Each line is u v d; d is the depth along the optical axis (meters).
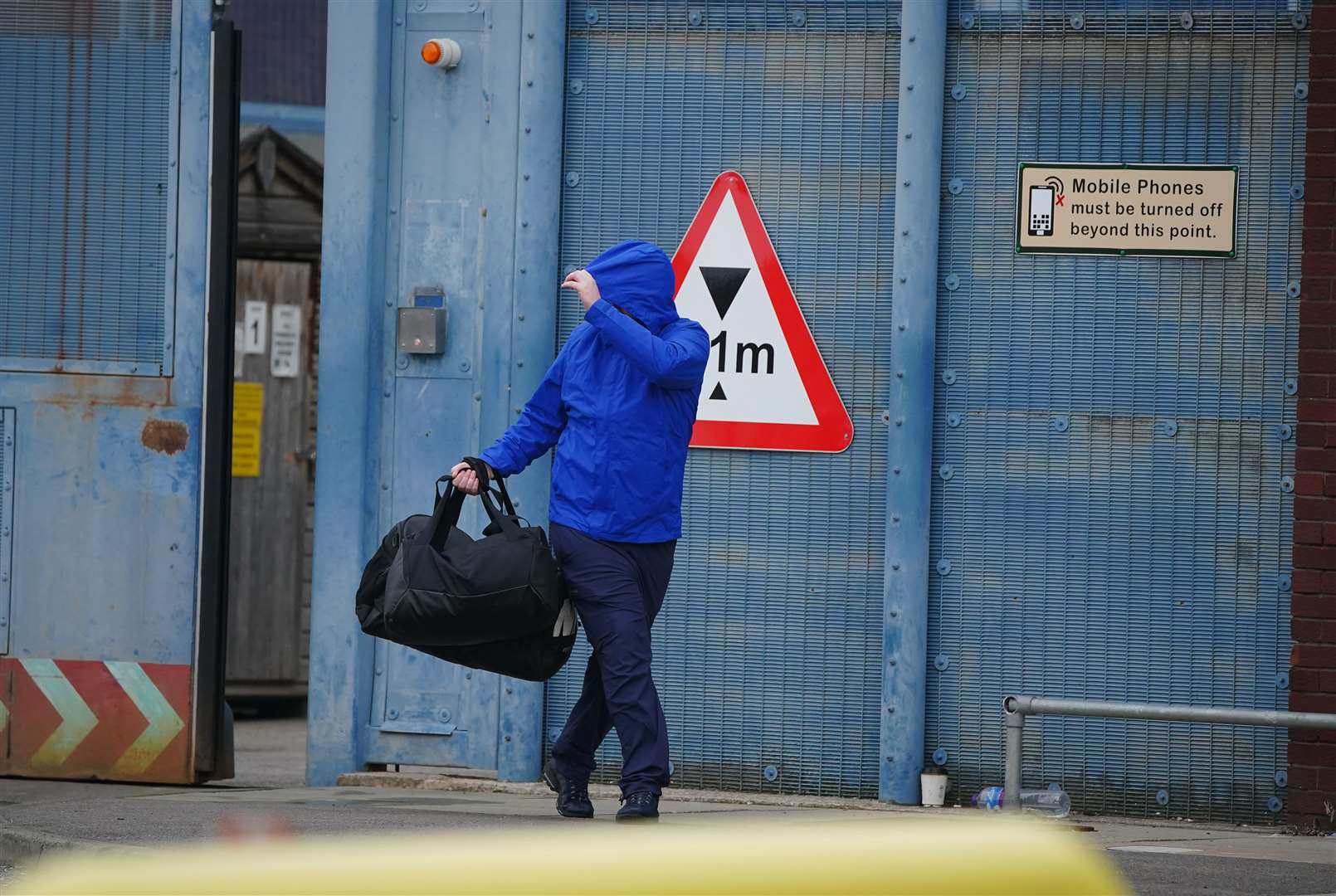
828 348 26.08
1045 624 25.53
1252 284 25.05
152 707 27.58
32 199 27.94
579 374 20.84
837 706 26.03
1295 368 24.95
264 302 45.03
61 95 27.89
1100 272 25.38
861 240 26.02
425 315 26.94
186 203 27.70
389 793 26.19
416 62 27.22
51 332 27.88
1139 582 25.31
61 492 27.78
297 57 55.06
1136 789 25.23
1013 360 25.58
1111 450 25.38
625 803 20.27
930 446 25.66
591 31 26.77
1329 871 19.69
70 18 27.86
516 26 26.86
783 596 26.20
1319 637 24.64
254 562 45.06
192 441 27.59
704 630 26.39
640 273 20.88
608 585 20.48
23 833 20.73
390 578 20.20
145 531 27.66
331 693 27.30
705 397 26.31
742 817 22.94
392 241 27.33
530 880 4.69
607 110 26.75
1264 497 25.05
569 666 26.92
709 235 26.34
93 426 27.73
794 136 26.20
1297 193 24.91
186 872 4.76
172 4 27.77
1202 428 25.16
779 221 26.23
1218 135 25.09
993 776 25.64
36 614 27.81
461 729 27.19
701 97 26.48
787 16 26.19
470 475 20.58
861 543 25.98
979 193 25.64
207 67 27.75
